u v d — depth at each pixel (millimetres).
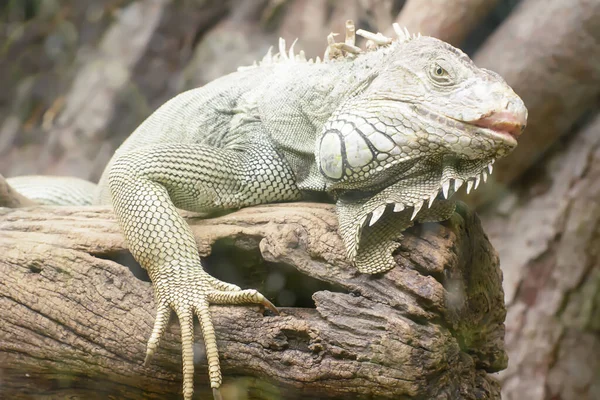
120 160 4219
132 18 10938
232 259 4227
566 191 7152
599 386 6992
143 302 3885
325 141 3826
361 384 3418
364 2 7691
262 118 4461
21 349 4156
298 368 3492
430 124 3539
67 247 4242
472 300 4102
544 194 7316
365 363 3406
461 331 3826
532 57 6652
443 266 3662
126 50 10758
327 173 3838
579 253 7070
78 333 3980
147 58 10641
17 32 11992
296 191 4406
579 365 7008
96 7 11539
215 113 4723
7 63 11781
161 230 3904
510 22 6895
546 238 7137
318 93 4215
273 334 3547
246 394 3695
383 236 3758
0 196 5012
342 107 3885
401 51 3857
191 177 4180
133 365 3844
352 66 4156
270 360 3543
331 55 4496
